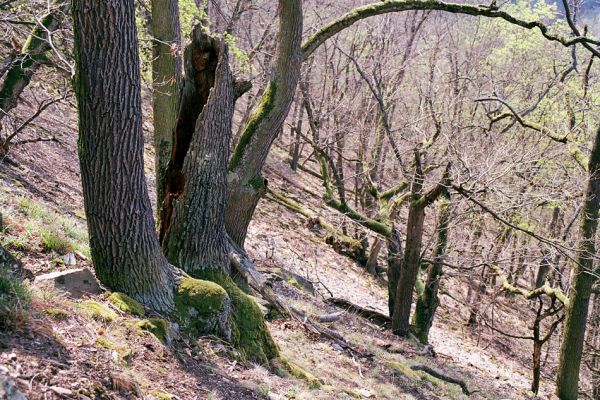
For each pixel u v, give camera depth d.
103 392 4.15
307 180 28.94
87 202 6.01
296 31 9.30
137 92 5.77
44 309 4.83
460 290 23.45
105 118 5.60
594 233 13.38
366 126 18.62
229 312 7.00
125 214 6.02
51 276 5.60
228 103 7.82
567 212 19.38
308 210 21.69
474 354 17.66
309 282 14.88
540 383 17.69
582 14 16.98
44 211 8.38
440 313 21.20
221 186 7.99
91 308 5.45
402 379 10.09
